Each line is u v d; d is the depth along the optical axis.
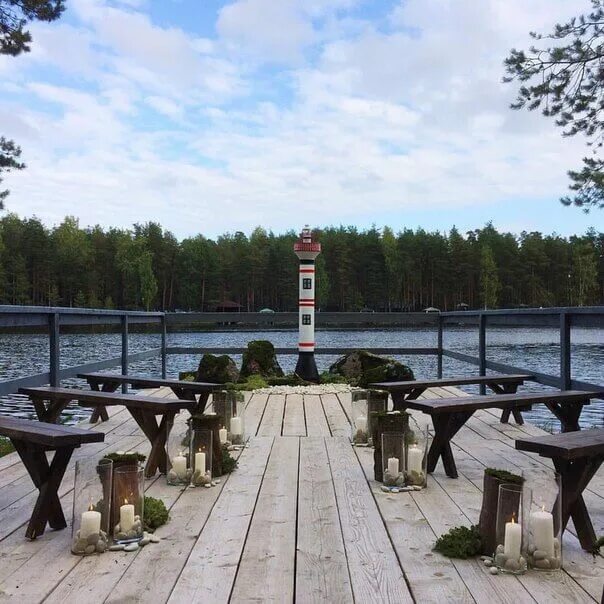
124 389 7.70
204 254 71.62
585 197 12.23
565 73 11.71
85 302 62.78
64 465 2.85
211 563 2.45
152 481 3.77
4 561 2.48
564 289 71.88
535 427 5.79
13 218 64.44
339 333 27.77
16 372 10.37
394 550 2.59
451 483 3.73
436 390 8.39
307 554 2.55
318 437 5.21
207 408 6.95
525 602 2.09
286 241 75.38
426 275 72.56
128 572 2.36
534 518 2.40
